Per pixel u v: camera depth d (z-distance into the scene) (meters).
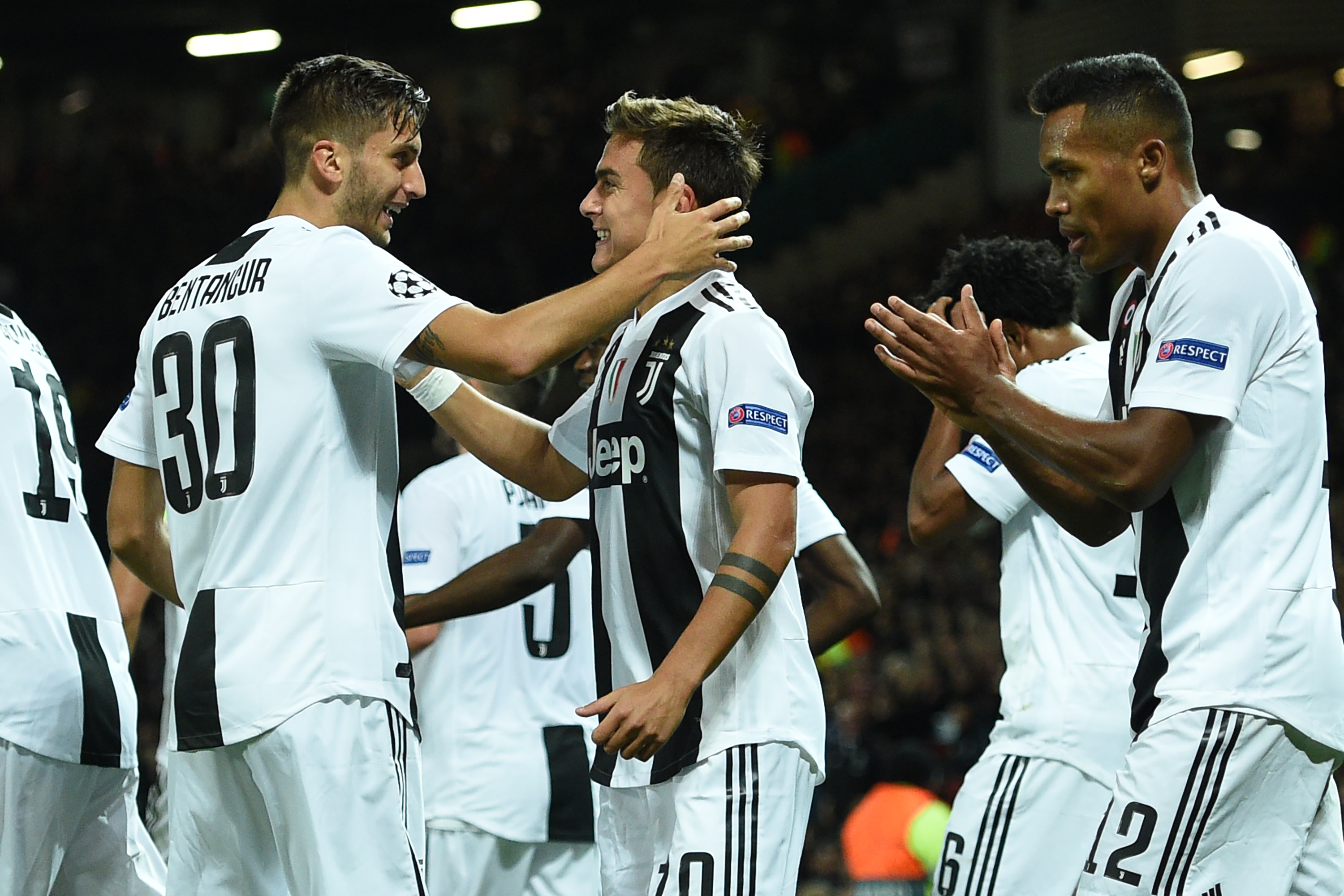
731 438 5.88
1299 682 5.78
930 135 45.25
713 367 6.02
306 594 5.80
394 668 5.96
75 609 6.97
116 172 44.66
